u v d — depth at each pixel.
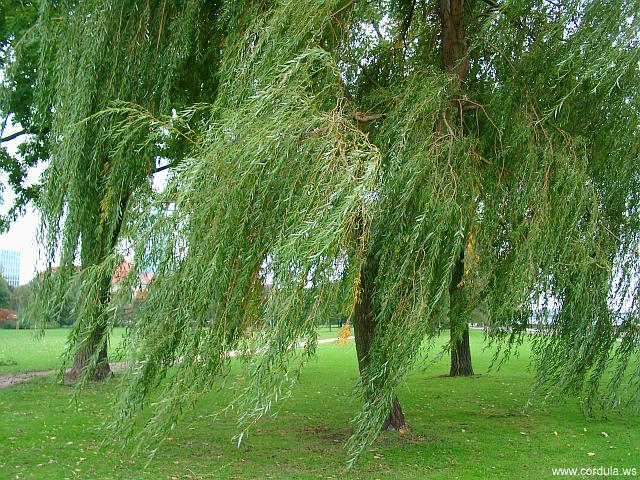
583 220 5.03
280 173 4.00
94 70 5.12
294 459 6.45
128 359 4.07
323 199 3.74
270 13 5.23
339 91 5.05
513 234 4.84
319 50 4.57
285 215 3.92
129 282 4.05
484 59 6.32
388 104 5.53
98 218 5.13
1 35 10.28
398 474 5.86
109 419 4.20
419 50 7.21
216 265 3.89
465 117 5.84
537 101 5.47
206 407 9.50
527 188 4.85
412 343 4.16
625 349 5.39
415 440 7.36
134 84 5.36
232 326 4.00
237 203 3.94
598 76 4.93
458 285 4.71
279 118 4.03
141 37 5.39
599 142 5.40
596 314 4.99
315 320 3.57
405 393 12.02
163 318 4.00
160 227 4.00
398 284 4.32
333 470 5.99
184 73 5.84
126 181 4.98
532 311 5.09
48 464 6.18
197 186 3.93
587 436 7.75
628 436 7.75
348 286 3.79
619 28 4.80
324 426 8.34
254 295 4.04
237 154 3.92
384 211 4.36
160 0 5.58
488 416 9.30
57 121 5.18
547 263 4.67
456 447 7.01
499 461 6.41
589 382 5.73
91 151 5.07
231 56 5.24
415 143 4.82
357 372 16.27
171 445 7.09
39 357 20.70
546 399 5.46
